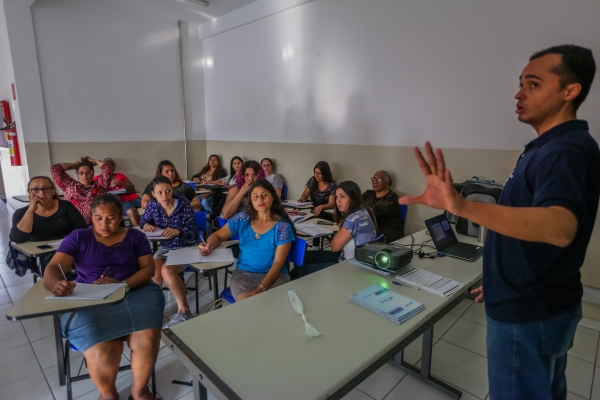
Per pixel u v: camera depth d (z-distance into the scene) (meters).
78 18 4.88
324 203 4.17
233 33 5.44
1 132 6.02
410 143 3.60
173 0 4.95
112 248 1.90
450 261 2.00
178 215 2.83
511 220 0.84
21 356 2.21
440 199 0.90
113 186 4.58
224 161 6.06
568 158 0.91
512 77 2.88
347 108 4.11
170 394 1.89
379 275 1.77
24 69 4.52
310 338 1.21
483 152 3.12
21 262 2.51
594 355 2.26
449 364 2.16
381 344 1.18
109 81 5.25
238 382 1.00
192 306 2.83
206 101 6.23
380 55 3.72
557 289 1.05
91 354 1.59
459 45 3.15
